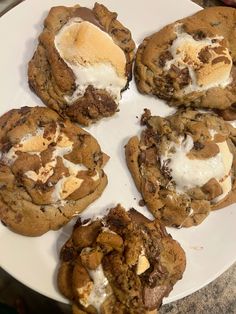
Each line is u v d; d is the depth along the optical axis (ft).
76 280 0.56
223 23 0.66
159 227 0.60
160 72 0.63
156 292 0.57
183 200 0.63
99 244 0.57
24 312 0.68
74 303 0.58
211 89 0.64
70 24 0.61
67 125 0.62
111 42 0.61
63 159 0.60
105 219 0.60
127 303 0.56
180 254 0.61
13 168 0.59
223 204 0.65
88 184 0.60
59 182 0.59
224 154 0.63
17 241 0.60
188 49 0.63
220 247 0.65
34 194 0.59
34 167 0.59
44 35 0.61
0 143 0.60
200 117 0.65
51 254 0.61
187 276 0.63
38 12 0.63
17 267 0.60
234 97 0.65
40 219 0.60
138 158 0.63
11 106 0.62
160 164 0.63
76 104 0.61
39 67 0.62
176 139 0.63
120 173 0.64
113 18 0.63
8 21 0.62
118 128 0.65
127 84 0.64
